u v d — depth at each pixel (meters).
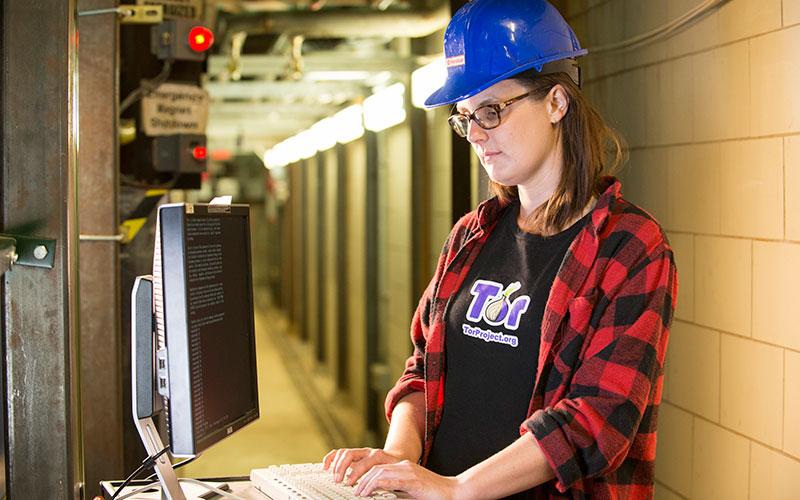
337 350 8.19
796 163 1.77
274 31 4.37
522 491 1.33
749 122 1.92
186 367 1.19
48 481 1.49
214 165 17.88
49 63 1.46
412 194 5.34
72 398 1.49
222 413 1.29
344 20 4.30
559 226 1.37
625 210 1.34
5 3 1.46
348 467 1.41
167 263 1.20
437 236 5.18
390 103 5.84
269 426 7.14
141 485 1.49
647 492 1.36
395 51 5.81
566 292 1.31
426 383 1.49
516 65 1.38
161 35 3.13
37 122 1.46
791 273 1.79
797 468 1.78
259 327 13.27
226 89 6.27
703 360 2.13
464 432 1.43
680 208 2.22
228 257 1.34
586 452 1.22
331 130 8.35
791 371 1.79
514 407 1.37
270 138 12.00
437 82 4.73
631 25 2.45
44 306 1.47
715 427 2.08
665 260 1.31
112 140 2.65
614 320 1.28
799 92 1.75
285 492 1.33
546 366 1.32
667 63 2.26
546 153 1.41
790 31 1.77
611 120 2.59
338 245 8.21
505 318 1.39
